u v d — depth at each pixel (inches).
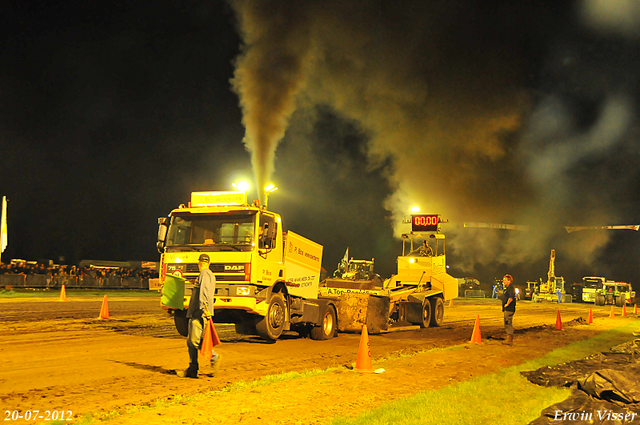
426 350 481.7
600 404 257.6
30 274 1286.9
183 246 464.4
